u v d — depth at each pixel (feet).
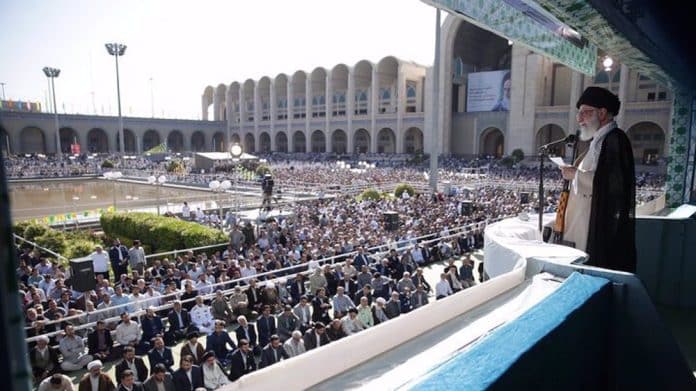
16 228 53.01
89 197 106.52
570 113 142.10
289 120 226.58
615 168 8.37
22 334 1.57
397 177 114.42
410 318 6.81
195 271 36.24
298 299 33.99
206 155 147.84
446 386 3.46
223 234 46.62
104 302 29.04
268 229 51.19
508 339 4.41
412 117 179.93
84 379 20.27
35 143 187.83
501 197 76.28
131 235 53.98
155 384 20.53
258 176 118.42
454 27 162.71
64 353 24.94
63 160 162.81
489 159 157.28
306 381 5.63
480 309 7.65
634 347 6.22
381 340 6.39
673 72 13.70
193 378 21.35
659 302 11.90
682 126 19.80
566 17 9.05
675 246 11.74
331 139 209.56
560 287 6.13
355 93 203.51
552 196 77.30
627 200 8.39
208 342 25.38
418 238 46.55
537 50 15.07
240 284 35.06
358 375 5.77
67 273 37.83
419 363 5.70
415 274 35.24
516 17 13.85
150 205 87.86
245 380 5.30
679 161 20.04
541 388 4.40
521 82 152.76
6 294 1.52
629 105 128.57
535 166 139.64
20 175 131.64
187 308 31.94
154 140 237.45
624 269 8.45
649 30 11.28
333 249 42.42
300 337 24.31
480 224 53.88
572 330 5.14
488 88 163.22
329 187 95.35
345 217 61.16
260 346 26.58
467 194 82.84
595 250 8.53
